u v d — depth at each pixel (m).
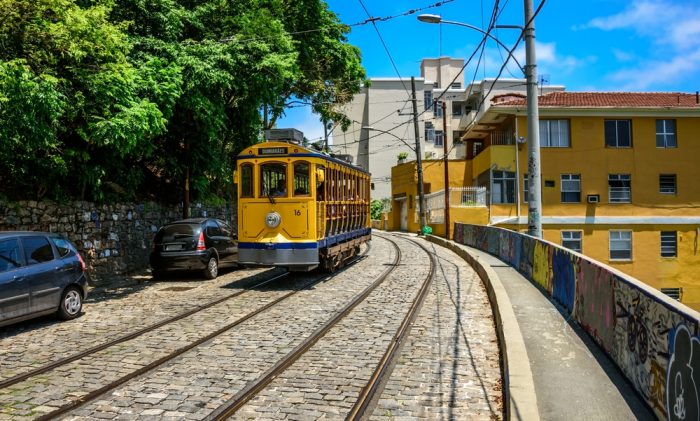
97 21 11.10
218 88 15.75
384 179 51.69
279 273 15.96
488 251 21.50
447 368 6.61
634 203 30.64
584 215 30.52
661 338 4.46
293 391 5.80
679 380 3.99
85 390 5.84
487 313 9.98
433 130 51.94
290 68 17.69
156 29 14.70
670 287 30.53
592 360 6.27
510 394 4.99
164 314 9.97
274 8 21.66
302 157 13.34
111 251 15.53
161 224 18.39
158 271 14.77
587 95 33.41
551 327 7.97
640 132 30.72
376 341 7.90
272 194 13.39
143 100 11.92
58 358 7.11
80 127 11.70
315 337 8.07
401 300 11.31
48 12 10.52
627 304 5.60
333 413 5.18
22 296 8.56
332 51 26.52
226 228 16.22
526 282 12.85
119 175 16.06
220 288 13.14
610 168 30.61
